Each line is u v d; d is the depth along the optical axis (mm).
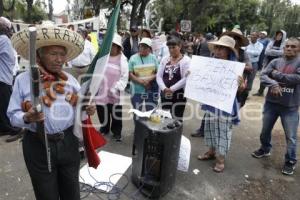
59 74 2180
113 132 4957
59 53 2055
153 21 26375
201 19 27172
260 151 4660
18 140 4734
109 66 4586
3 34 4586
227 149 4055
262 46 8688
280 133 5910
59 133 2176
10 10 25094
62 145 2207
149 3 27188
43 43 1978
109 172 3885
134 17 24219
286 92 3949
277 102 4059
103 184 3611
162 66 4605
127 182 3686
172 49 4418
